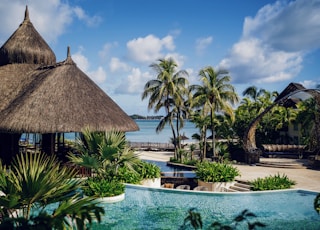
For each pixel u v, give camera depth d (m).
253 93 59.44
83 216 5.47
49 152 19.20
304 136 33.97
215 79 32.22
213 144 31.72
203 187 16.11
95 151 14.80
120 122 18.73
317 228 10.91
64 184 6.85
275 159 29.84
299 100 39.88
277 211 12.74
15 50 22.44
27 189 6.07
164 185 18.50
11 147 19.56
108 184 13.63
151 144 49.03
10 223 5.46
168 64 35.38
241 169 24.23
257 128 38.56
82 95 18.55
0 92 19.78
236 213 12.45
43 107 16.91
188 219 6.11
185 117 37.72
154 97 35.03
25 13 24.31
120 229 10.54
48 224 5.33
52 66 20.94
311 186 17.20
